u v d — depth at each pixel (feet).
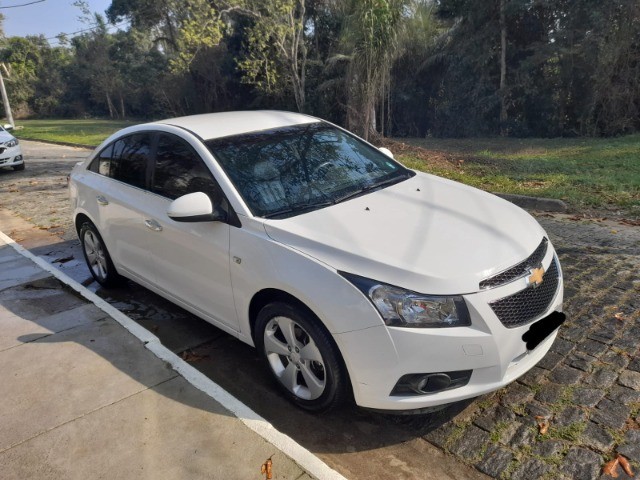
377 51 40.65
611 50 48.29
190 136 12.88
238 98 95.35
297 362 10.36
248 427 9.61
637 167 30.32
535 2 51.39
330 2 67.46
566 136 55.52
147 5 104.99
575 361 11.31
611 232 19.17
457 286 8.90
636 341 11.83
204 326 14.69
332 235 10.03
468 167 34.42
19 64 172.76
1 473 8.90
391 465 9.10
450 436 9.61
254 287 10.53
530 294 9.59
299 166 12.66
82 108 172.24
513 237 10.30
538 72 55.31
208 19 60.75
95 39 154.30
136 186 14.30
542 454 8.93
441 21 61.98
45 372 11.79
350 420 10.36
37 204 31.30
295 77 64.95
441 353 8.79
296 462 8.70
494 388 9.18
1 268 18.95
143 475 8.68
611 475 8.36
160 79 116.88
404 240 9.87
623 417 9.56
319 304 9.30
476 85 59.72
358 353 9.07
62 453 9.28
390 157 14.74
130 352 12.39
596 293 14.21
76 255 21.45
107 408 10.40
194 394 10.67
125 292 17.25
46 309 15.10
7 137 44.62
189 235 12.02
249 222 10.81
